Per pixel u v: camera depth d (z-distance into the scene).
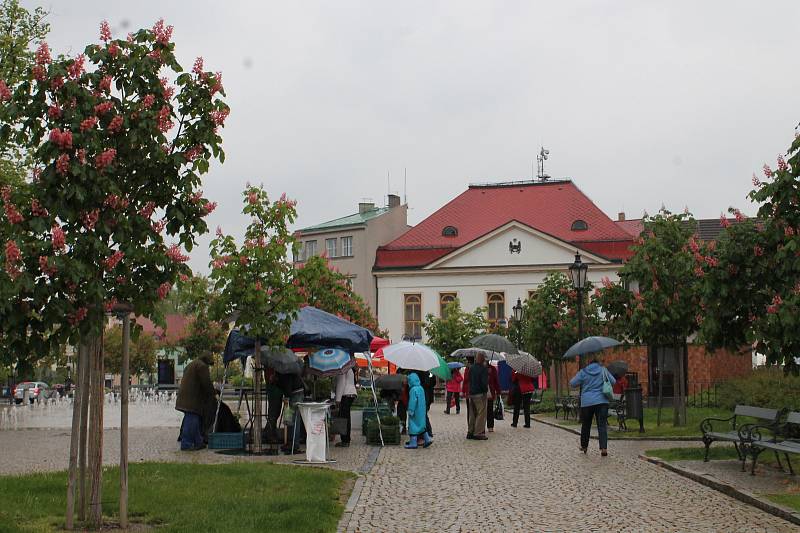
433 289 61.00
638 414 21.75
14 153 22.77
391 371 35.34
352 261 66.69
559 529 9.66
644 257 22.48
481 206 64.00
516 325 39.12
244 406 33.84
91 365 9.24
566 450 18.28
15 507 10.12
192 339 62.00
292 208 17.59
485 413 21.11
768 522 9.95
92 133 8.53
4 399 57.44
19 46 24.50
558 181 64.44
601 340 20.86
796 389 24.31
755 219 15.27
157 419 29.89
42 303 8.22
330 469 14.54
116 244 8.91
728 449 16.70
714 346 15.77
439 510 10.86
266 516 9.70
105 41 9.15
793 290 14.03
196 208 9.32
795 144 13.95
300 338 18.91
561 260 58.88
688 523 9.93
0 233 8.45
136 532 8.91
